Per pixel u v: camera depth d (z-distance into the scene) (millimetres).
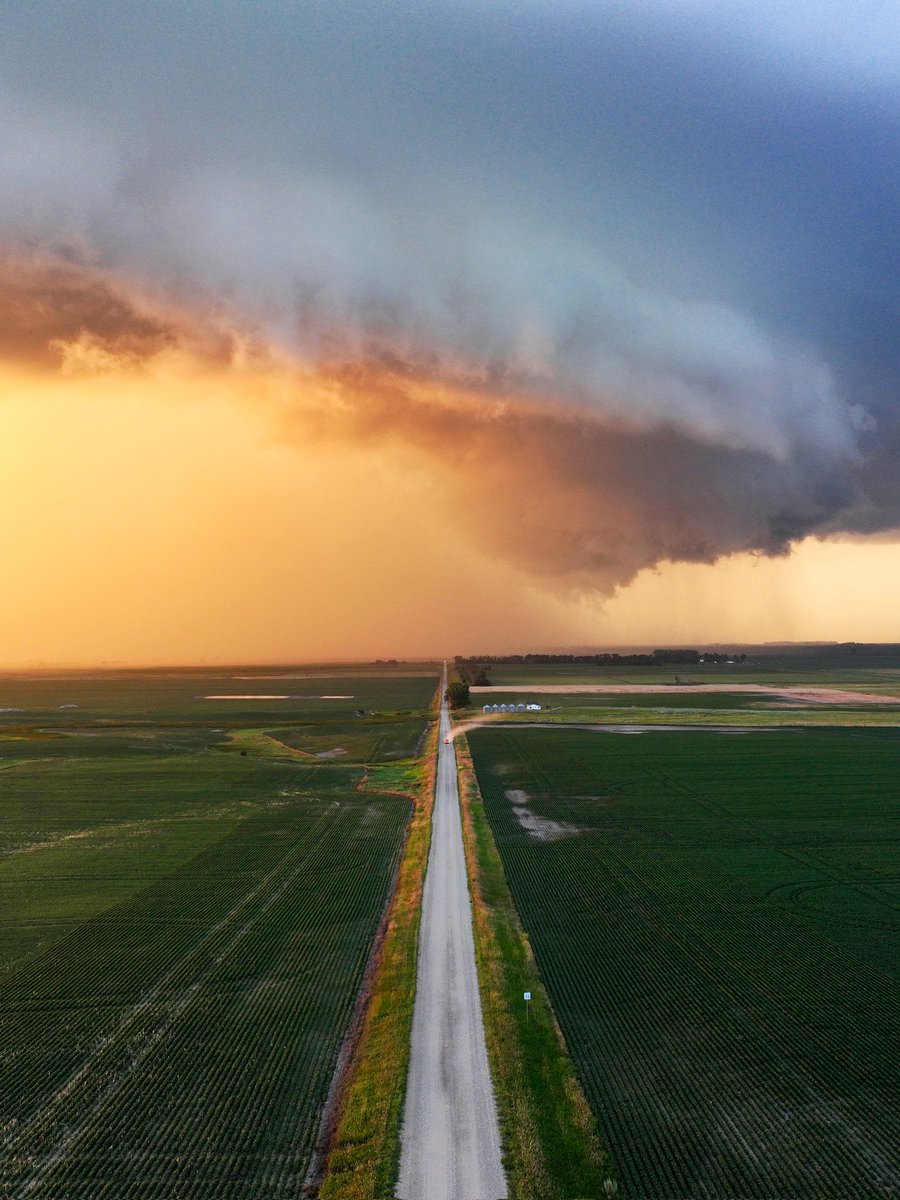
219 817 69625
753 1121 25594
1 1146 24750
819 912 44750
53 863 55625
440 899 46500
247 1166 23672
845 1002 33781
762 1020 32219
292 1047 30609
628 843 59344
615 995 34531
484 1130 24781
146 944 40938
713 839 60406
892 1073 28250
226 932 42562
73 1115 26312
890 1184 22719
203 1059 29750
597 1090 27375
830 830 62938
